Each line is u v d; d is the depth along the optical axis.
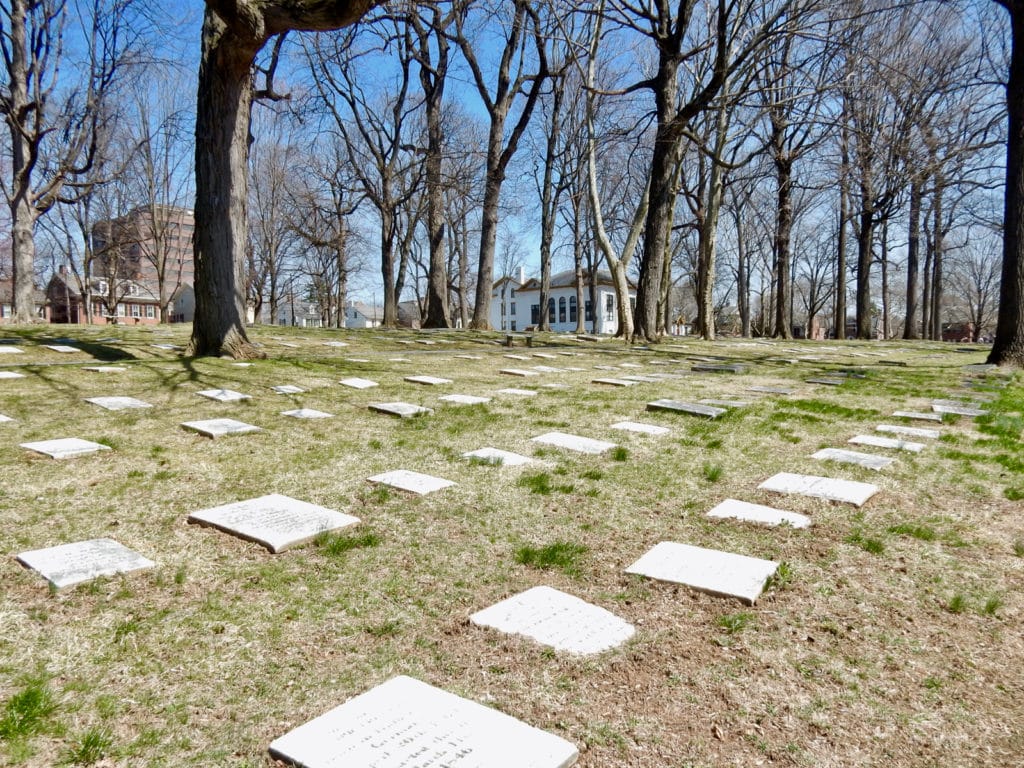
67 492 4.02
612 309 68.62
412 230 35.44
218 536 3.42
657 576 3.02
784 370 12.81
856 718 2.04
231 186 10.70
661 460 5.21
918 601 2.87
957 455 5.46
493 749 1.77
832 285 60.09
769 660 2.36
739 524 3.78
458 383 9.30
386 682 2.12
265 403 7.19
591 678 2.21
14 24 19.34
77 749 1.78
